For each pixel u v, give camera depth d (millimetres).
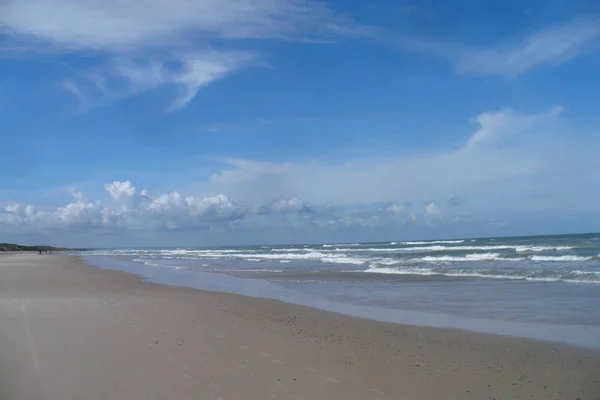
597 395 5961
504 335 9617
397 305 14070
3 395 5824
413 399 5848
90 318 11094
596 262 26594
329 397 5887
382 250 59250
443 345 8781
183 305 13477
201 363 7297
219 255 64625
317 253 58438
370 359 7730
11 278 23812
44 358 7469
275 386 6277
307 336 9477
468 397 5930
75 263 44406
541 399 5848
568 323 10711
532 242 63031
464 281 19859
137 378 6531
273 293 17516
